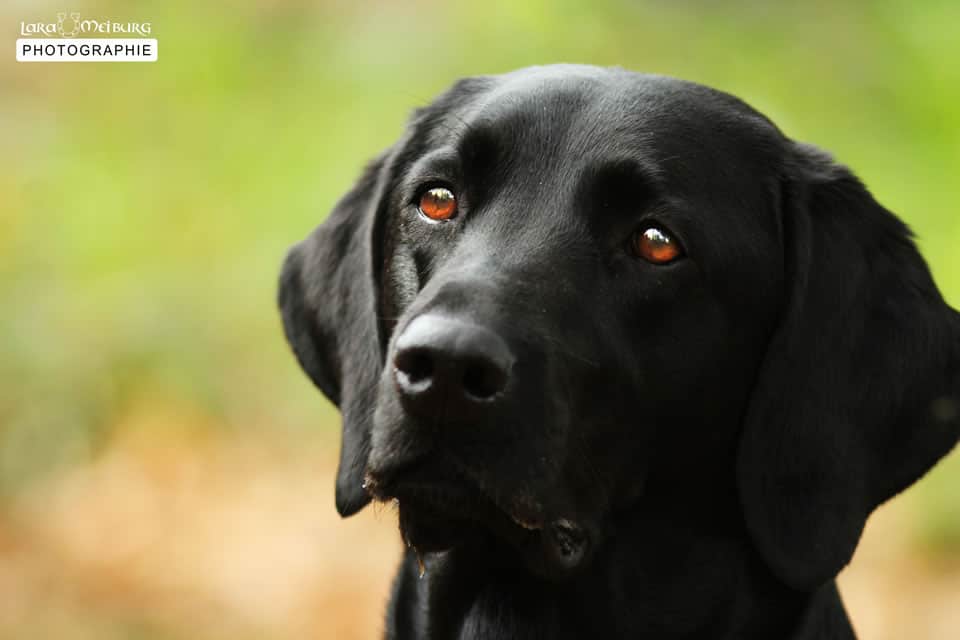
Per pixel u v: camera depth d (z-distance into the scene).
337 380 6.88
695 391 5.74
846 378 5.91
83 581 12.21
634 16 18.23
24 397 14.75
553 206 5.66
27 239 16.20
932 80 18.64
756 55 18.34
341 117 17.28
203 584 12.26
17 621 11.41
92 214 16.34
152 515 13.49
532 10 17.55
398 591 6.45
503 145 5.83
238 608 11.90
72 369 14.95
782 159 6.03
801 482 5.84
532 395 5.15
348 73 17.84
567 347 5.34
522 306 5.29
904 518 13.96
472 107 6.23
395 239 6.18
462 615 6.09
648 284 5.60
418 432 5.05
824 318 5.88
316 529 13.29
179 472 14.28
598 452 5.58
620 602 5.96
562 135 5.80
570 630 6.00
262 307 15.70
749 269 5.75
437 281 5.39
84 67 18.48
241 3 19.02
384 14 18.56
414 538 5.48
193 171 17.03
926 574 13.28
